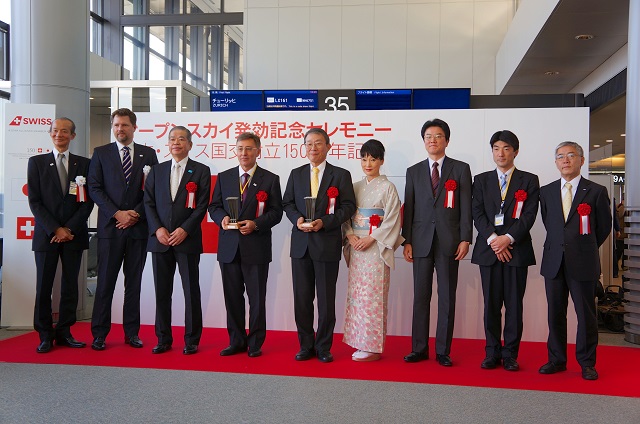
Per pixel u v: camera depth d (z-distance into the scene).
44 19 5.98
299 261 4.25
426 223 4.21
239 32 12.71
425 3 11.85
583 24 7.54
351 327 4.29
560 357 3.96
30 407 3.15
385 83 11.94
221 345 4.68
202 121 5.46
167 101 9.77
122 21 12.84
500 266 4.08
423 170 4.29
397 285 5.20
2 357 4.26
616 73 8.74
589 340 3.83
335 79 12.05
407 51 11.88
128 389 3.49
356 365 4.11
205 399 3.31
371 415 3.07
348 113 5.29
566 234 3.87
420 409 3.17
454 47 11.80
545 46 8.47
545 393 3.48
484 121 5.14
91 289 8.14
